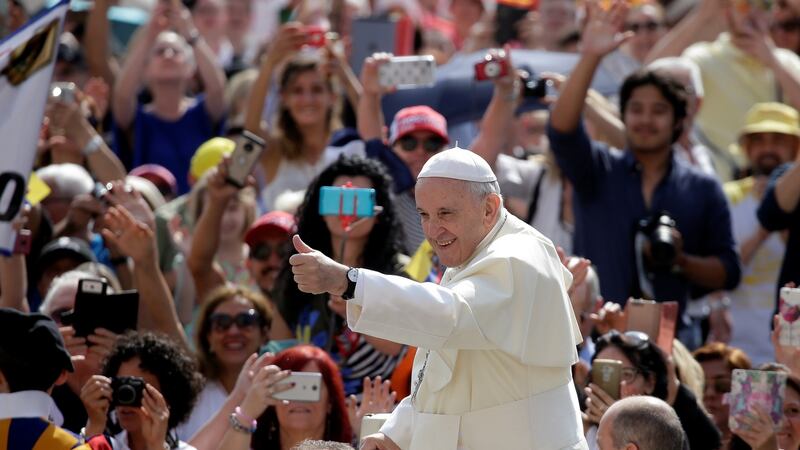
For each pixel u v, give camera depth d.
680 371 29.48
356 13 50.50
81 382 28.53
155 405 25.73
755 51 42.06
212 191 33.56
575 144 34.91
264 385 26.62
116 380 25.73
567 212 36.59
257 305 30.94
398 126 34.47
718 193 35.75
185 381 27.05
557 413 20.98
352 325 20.16
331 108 39.62
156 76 44.91
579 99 34.72
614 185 35.28
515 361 20.86
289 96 39.22
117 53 54.22
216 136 45.41
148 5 58.94
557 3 48.94
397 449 21.75
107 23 47.31
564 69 42.62
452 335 20.05
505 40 49.41
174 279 34.28
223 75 46.59
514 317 20.47
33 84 25.83
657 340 29.48
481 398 20.98
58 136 39.56
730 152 45.16
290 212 35.53
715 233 35.56
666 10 53.91
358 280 19.81
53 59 25.97
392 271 30.02
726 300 38.91
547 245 21.27
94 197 35.94
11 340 22.98
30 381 23.02
